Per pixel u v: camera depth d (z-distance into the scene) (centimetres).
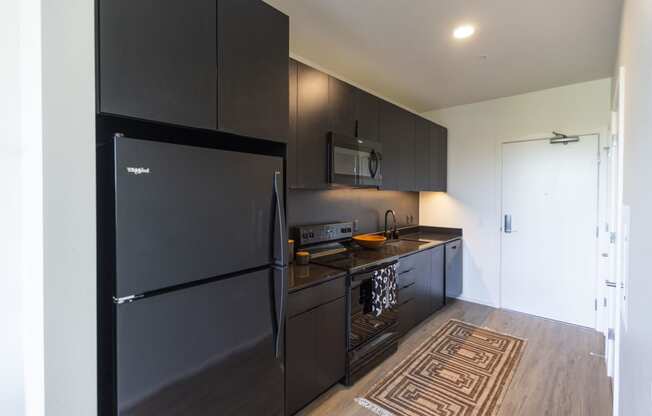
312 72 236
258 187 156
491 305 399
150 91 120
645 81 110
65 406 102
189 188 129
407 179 350
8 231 115
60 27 100
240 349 150
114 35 111
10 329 116
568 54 267
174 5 127
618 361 183
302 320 195
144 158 116
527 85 343
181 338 128
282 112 173
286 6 202
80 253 105
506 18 214
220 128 143
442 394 223
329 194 309
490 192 398
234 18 149
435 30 231
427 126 388
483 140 403
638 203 121
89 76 106
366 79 326
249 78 156
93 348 108
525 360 269
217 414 141
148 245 117
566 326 338
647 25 107
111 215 112
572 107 342
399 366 259
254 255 154
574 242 344
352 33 236
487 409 208
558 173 352
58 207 100
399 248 324
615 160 233
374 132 300
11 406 116
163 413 123
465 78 323
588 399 217
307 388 199
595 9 202
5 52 111
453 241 398
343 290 229
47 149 98
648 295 98
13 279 116
